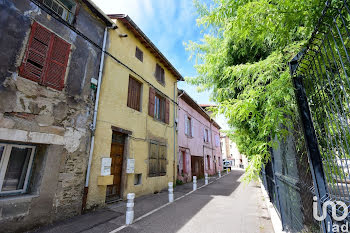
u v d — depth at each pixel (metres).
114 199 6.69
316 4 1.41
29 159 4.57
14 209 3.91
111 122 6.71
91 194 5.63
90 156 5.70
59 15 5.36
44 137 4.60
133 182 7.53
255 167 2.06
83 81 5.82
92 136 5.84
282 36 1.74
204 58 4.97
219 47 5.02
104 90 6.58
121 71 7.50
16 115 4.16
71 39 5.57
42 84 4.71
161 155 9.77
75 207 5.10
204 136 18.73
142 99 8.73
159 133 9.84
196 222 4.70
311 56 1.59
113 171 6.87
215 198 7.59
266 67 2.20
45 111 4.70
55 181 4.73
